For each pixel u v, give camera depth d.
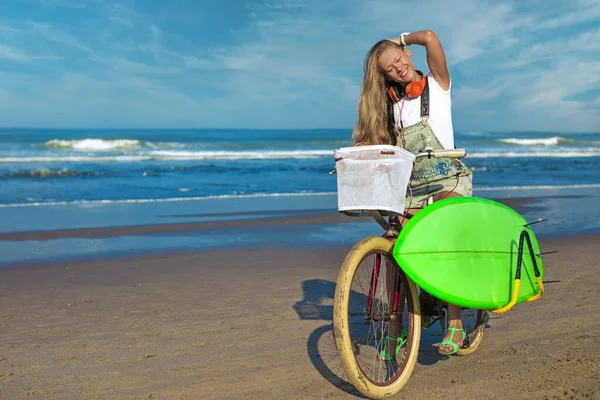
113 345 3.96
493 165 25.53
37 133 67.81
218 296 5.35
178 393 3.11
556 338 3.80
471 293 2.96
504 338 3.88
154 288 5.73
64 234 9.22
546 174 21.70
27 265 6.91
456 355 3.60
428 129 3.30
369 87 3.36
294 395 3.04
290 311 4.79
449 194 3.32
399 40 3.36
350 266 2.84
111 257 7.36
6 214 11.81
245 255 7.38
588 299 4.77
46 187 16.83
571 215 10.86
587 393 2.87
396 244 2.90
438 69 3.26
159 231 9.43
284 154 31.31
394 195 2.88
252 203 13.76
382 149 2.81
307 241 8.39
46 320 4.64
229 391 3.12
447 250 2.92
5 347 3.96
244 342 3.97
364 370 3.11
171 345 3.94
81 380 3.33
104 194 15.45
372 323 3.21
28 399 3.07
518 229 3.19
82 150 32.44
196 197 15.02
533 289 3.22
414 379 3.22
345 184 2.91
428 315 3.38
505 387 3.02
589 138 73.38
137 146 35.16
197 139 53.28
